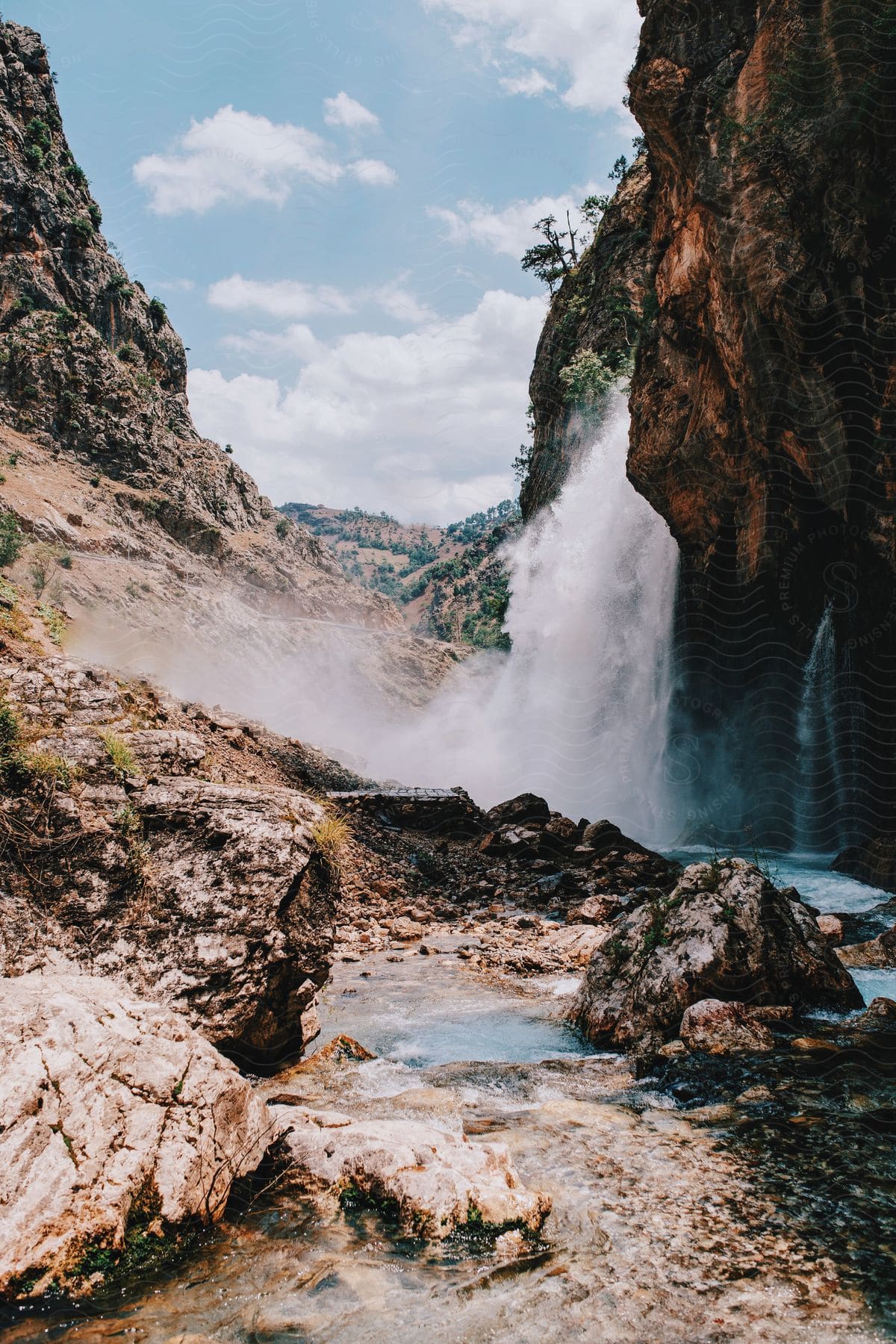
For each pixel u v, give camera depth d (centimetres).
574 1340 246
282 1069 505
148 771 568
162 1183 298
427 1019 623
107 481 10862
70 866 469
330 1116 383
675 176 2030
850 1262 290
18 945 428
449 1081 488
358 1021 618
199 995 468
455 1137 364
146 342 13875
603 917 1024
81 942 452
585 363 3744
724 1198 338
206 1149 318
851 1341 246
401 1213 313
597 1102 454
